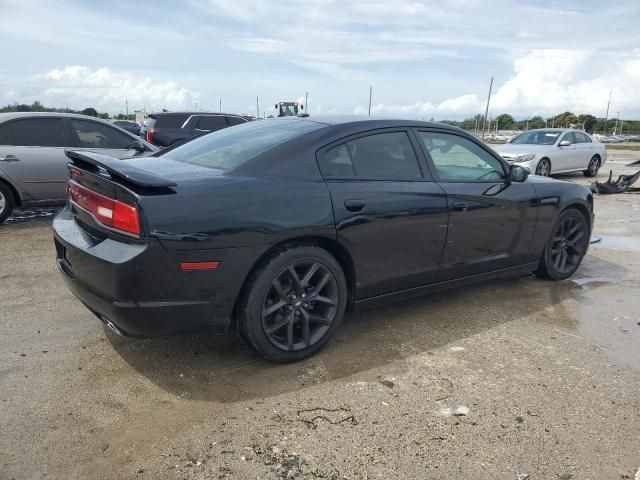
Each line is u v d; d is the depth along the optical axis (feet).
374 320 12.78
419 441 7.93
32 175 22.39
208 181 9.35
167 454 7.54
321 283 10.46
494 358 10.82
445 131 13.04
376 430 8.19
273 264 9.62
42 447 7.64
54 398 8.95
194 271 8.84
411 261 11.84
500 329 12.38
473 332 12.17
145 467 7.26
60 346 10.91
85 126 24.25
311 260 10.16
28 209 26.58
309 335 10.51
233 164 10.20
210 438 7.91
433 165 12.39
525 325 12.66
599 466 7.47
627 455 7.72
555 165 44.62
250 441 7.86
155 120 45.42
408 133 12.23
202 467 7.27
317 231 10.02
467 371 10.22
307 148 10.55
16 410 8.55
